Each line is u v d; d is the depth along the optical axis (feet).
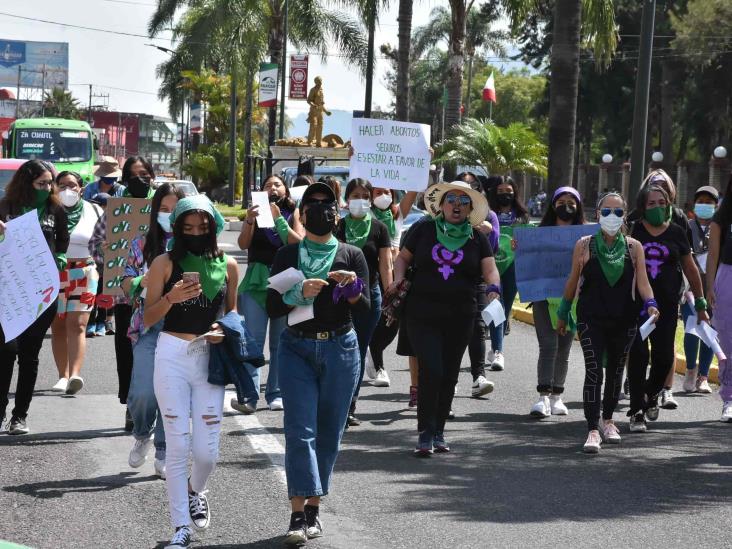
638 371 32.01
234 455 27.76
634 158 63.62
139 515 22.43
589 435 29.25
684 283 34.60
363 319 31.35
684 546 20.99
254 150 253.24
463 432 31.48
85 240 35.19
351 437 30.48
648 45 62.90
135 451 25.75
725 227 32.96
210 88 240.12
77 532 21.21
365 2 121.29
